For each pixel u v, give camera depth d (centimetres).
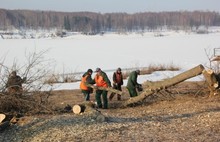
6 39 11806
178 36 11969
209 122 1018
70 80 2656
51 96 1861
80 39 11488
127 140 860
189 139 862
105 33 17350
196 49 5766
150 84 1452
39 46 7312
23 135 1002
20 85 1270
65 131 952
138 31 18862
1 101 1209
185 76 1407
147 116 1180
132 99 1475
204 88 1585
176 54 5047
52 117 1142
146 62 4106
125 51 5853
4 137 1011
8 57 4556
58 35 14938
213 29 18212
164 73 2838
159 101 1524
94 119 1069
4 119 1102
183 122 1044
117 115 1227
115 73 1698
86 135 909
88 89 1541
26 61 3925
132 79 1556
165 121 1070
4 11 19188
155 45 7212
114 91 1441
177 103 1420
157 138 874
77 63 4106
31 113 1239
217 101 1380
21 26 19162
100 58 4684
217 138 866
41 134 963
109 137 888
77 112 1180
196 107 1283
